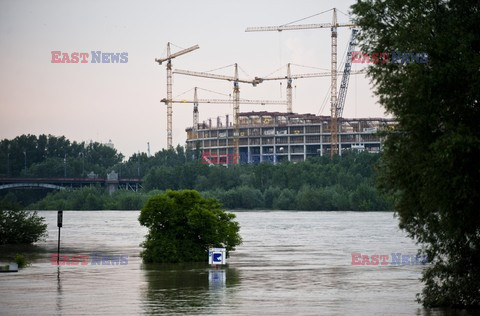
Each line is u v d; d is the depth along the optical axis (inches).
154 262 4456.2
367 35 2598.4
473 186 2300.7
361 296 2918.3
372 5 2593.5
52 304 2664.9
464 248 2596.0
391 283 3371.1
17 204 6668.3
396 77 2475.4
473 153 2289.6
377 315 2427.4
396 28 2534.5
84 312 2475.4
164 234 4527.6
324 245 6501.0
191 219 4471.0
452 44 2394.2
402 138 2512.3
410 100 2391.7
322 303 2706.7
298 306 2623.0
